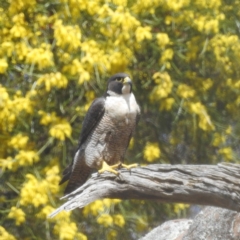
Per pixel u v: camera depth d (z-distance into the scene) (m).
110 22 12.48
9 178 12.76
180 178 8.05
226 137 14.34
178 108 13.58
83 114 12.67
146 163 13.70
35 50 11.84
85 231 13.30
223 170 8.10
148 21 13.02
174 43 13.37
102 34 12.77
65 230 12.18
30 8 12.31
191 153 14.34
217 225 9.25
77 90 12.80
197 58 13.69
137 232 13.52
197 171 8.08
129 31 12.50
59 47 12.39
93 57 12.02
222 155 14.06
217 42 13.38
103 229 13.28
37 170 12.67
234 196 8.09
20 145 12.16
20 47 12.04
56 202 12.58
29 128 12.64
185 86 13.33
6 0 12.49
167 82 12.88
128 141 10.09
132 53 12.82
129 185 8.01
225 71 13.75
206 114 13.33
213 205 8.21
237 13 14.12
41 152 12.82
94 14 12.64
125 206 13.30
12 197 13.20
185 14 13.18
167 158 14.00
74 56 12.40
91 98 12.64
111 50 12.52
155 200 8.17
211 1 13.55
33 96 12.26
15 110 11.91
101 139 9.89
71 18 12.45
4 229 12.38
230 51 13.66
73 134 12.84
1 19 12.27
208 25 13.19
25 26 12.23
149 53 13.54
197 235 9.32
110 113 9.80
